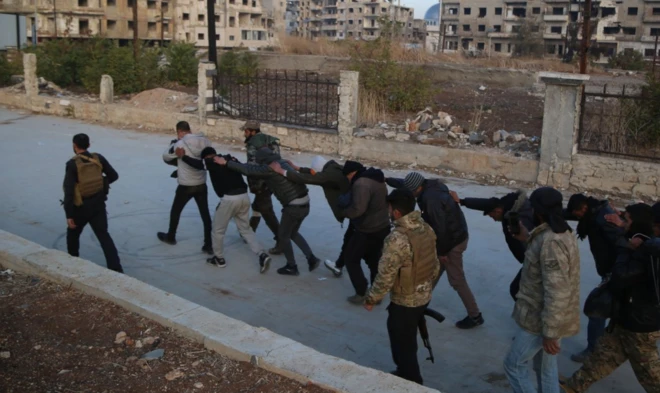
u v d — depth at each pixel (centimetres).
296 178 684
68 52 2325
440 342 589
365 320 634
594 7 7769
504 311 657
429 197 577
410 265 448
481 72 2369
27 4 6291
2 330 507
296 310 654
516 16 9019
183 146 780
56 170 1238
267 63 2781
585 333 607
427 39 13462
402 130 1398
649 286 414
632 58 4025
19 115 1967
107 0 6812
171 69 2298
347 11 14275
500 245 855
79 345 482
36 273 610
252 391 413
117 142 1541
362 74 1664
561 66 2722
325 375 414
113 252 700
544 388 422
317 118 1562
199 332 477
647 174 1027
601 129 1151
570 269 388
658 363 426
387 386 400
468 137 1319
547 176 1115
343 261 734
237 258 795
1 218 941
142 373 442
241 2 8700
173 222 828
